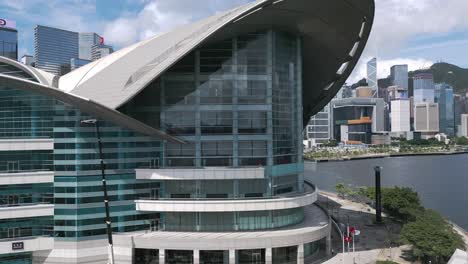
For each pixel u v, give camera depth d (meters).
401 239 63.50
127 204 57.91
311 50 71.75
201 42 54.28
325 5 56.34
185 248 54.50
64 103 56.31
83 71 76.94
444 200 126.19
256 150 59.53
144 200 57.78
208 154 59.44
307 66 79.44
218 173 57.47
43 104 56.84
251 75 59.47
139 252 56.97
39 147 55.75
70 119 56.19
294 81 64.81
